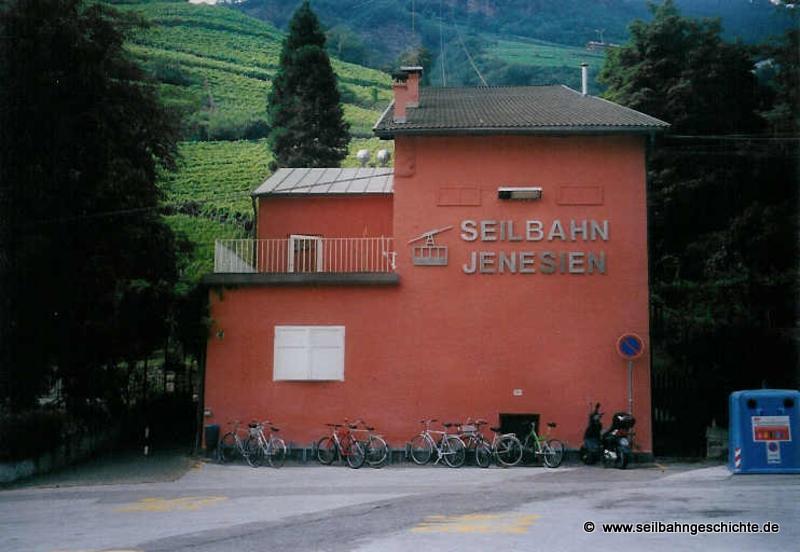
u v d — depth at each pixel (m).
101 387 20.17
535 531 10.25
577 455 19.50
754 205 25.03
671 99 30.45
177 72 75.44
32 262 17.95
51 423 18.11
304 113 51.66
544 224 20.31
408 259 20.39
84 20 18.89
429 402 19.92
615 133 20.17
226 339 20.42
